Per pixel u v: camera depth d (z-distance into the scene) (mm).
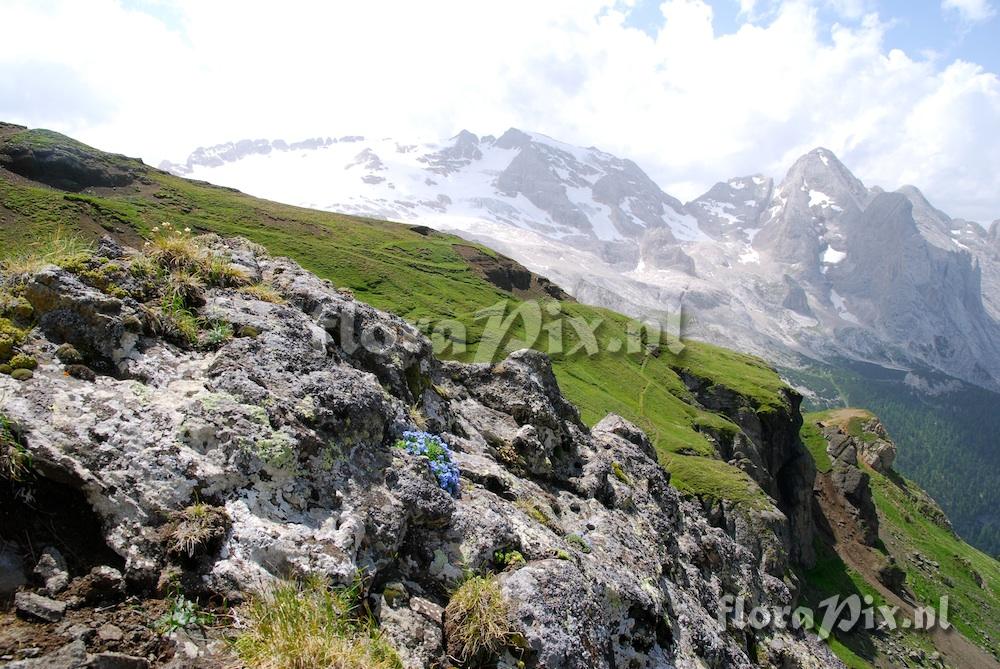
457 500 8133
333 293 10727
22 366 6527
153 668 5195
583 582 7578
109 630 5309
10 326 6824
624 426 16531
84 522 5953
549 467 11656
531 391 13070
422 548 7395
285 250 105938
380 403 8289
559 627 6836
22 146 116000
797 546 81812
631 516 12094
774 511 53844
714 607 12500
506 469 10500
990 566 130375
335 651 5559
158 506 6043
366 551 6758
